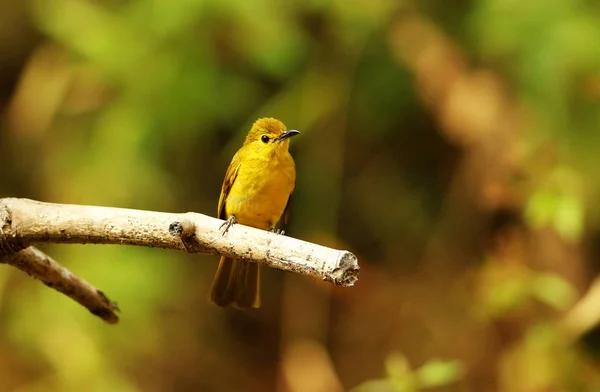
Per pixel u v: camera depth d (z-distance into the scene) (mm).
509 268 10109
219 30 10555
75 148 11328
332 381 11133
